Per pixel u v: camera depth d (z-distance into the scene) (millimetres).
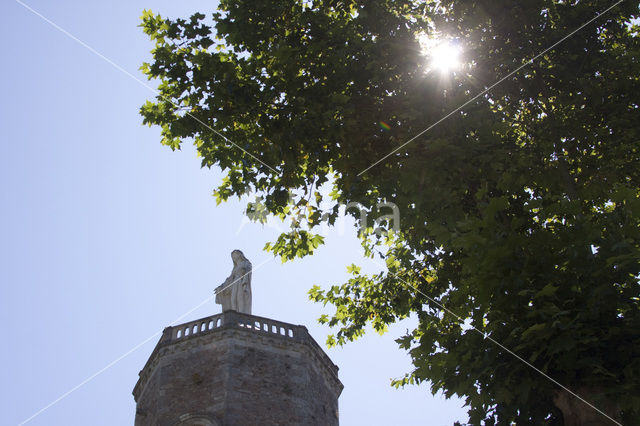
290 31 15156
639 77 14422
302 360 32469
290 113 14242
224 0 15508
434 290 16562
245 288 35812
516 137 14852
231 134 15266
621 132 13844
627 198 9852
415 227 13531
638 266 9305
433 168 12305
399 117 13906
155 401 30609
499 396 9656
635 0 14539
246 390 30047
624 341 9266
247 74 14828
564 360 9211
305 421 30141
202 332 32406
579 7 14758
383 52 14117
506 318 9906
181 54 15281
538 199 10273
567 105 14562
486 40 14641
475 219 9898
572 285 9500
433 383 10359
